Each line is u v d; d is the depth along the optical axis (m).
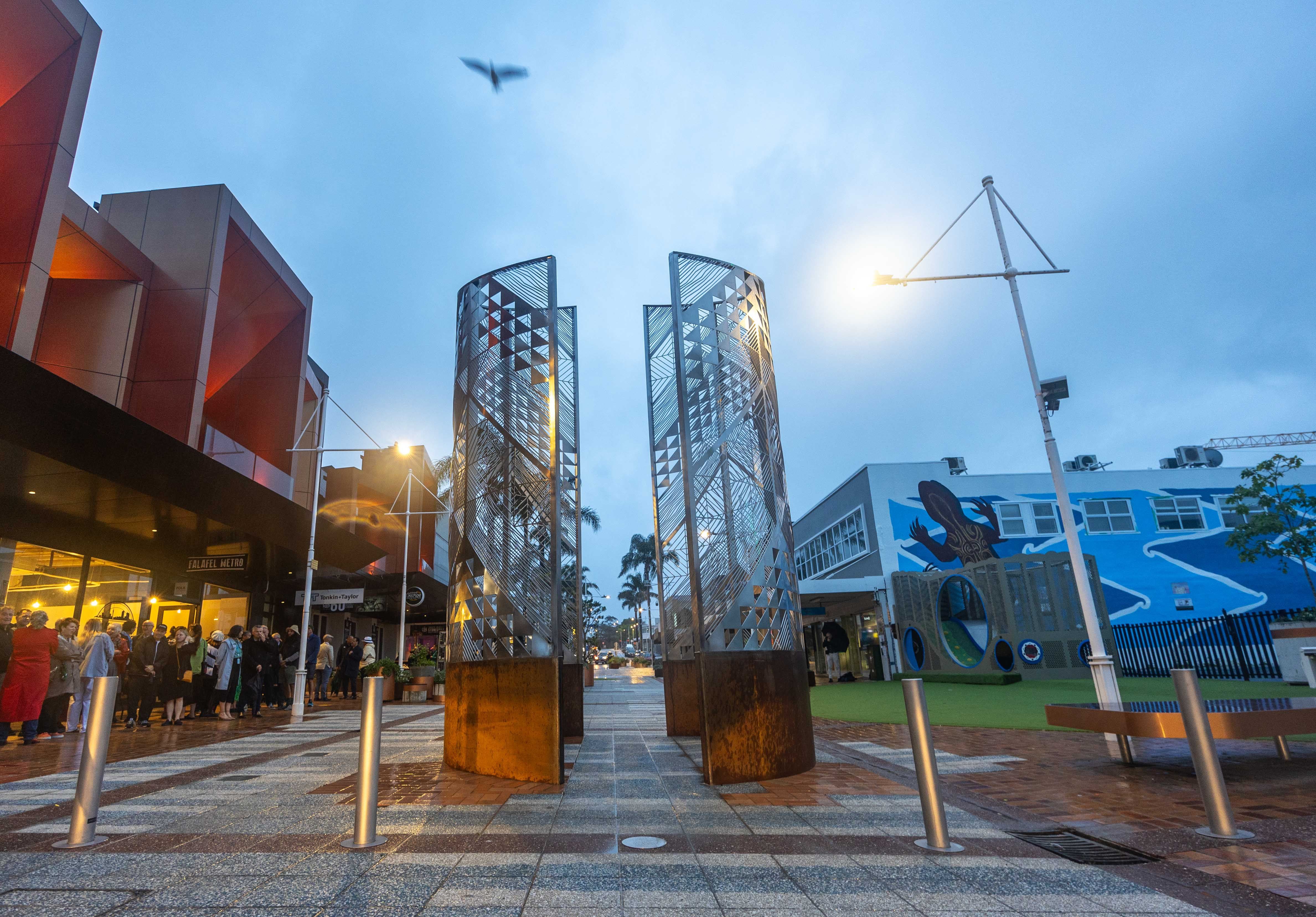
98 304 15.66
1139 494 31.39
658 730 9.95
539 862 3.54
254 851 3.77
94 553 14.97
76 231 14.12
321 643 19.88
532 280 7.12
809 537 38.59
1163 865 3.44
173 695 12.07
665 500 9.34
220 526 14.73
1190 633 19.02
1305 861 3.44
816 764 6.69
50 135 11.45
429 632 36.69
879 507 29.73
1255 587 30.53
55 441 9.83
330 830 4.21
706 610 6.08
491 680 6.21
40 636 9.19
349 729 10.98
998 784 5.62
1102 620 20.72
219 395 20.62
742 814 4.59
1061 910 2.87
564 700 7.87
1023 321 9.66
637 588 86.69
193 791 5.57
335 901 2.98
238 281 18.98
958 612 24.36
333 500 31.34
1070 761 6.66
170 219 16.88
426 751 7.94
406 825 4.33
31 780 6.19
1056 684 18.33
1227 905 2.90
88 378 15.12
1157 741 7.80
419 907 2.91
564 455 9.45
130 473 11.45
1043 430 8.87
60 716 10.16
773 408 7.57
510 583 6.36
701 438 6.90
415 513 26.28
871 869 3.41
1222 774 5.15
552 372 6.51
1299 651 14.20
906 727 10.31
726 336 7.33
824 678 31.58
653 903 2.96
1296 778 5.43
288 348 21.11
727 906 2.92
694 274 7.33
